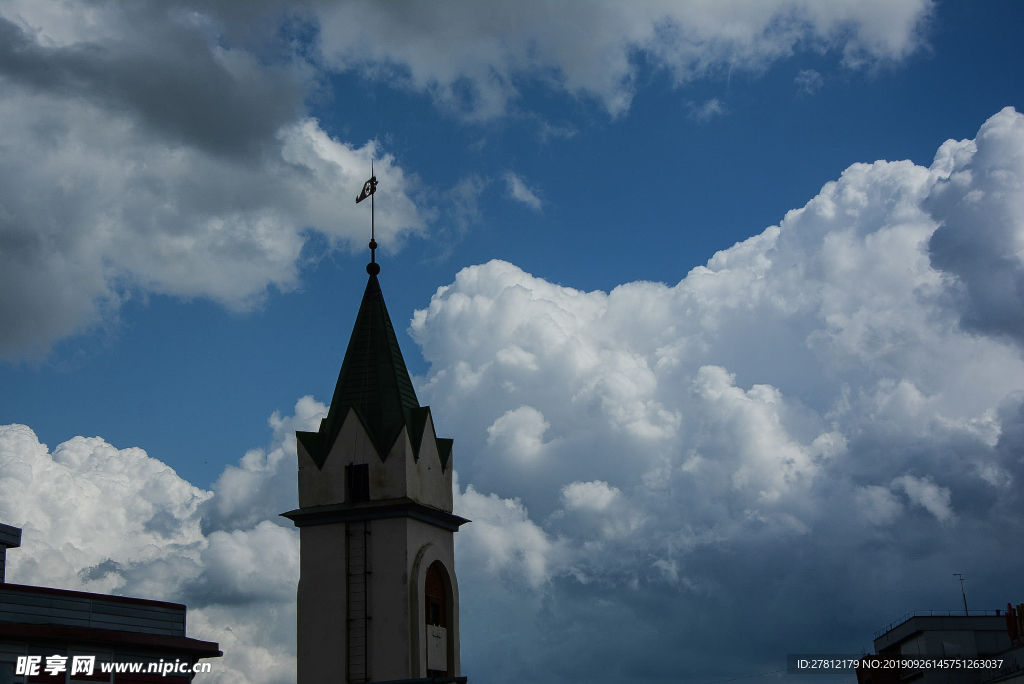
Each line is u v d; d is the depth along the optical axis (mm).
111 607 48094
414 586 44875
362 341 50250
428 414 48688
